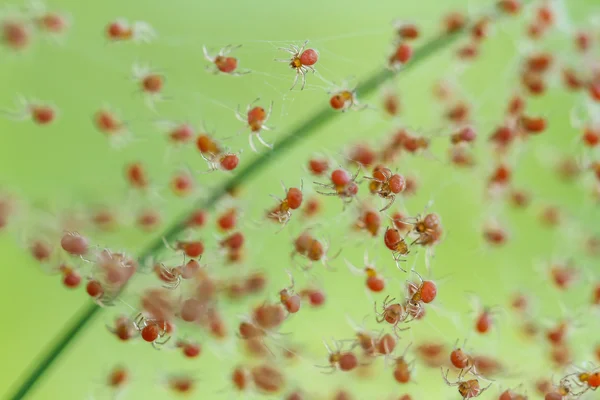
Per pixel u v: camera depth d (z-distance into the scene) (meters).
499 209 0.16
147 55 0.16
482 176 0.16
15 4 0.15
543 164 0.16
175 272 0.14
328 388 0.15
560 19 0.15
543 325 0.15
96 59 0.16
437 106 0.15
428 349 0.14
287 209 0.14
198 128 0.15
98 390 0.15
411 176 0.15
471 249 0.16
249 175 0.15
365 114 0.16
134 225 0.15
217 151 0.14
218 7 0.16
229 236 0.14
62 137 0.16
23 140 0.16
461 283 0.16
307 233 0.14
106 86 0.16
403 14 0.17
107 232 0.15
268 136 0.15
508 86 0.16
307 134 0.15
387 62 0.15
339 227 0.15
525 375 0.15
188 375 0.15
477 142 0.15
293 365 0.15
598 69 0.15
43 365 0.14
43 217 0.15
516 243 0.16
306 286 0.15
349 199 0.14
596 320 0.15
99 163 0.16
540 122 0.15
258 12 0.17
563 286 0.16
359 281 0.15
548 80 0.15
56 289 0.16
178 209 0.15
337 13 0.17
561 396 0.14
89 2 0.16
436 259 0.16
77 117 0.16
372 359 0.14
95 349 0.15
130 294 0.14
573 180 0.16
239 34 0.17
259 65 0.15
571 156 0.16
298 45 0.15
